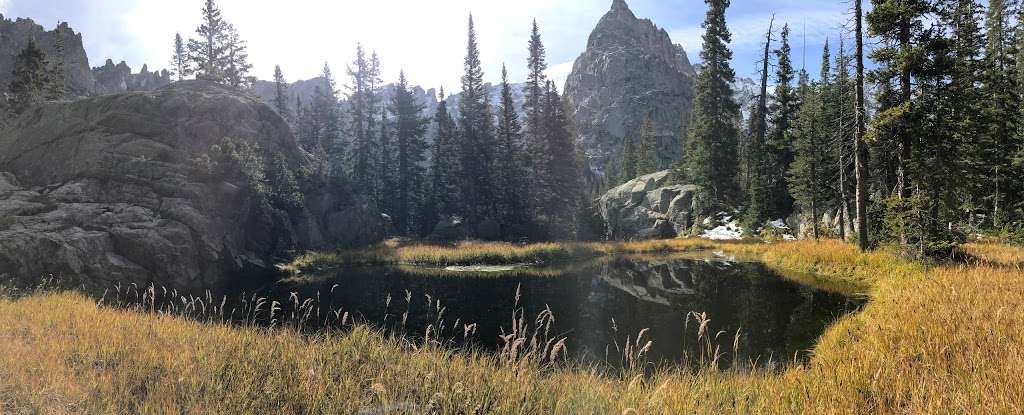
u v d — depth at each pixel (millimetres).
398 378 6379
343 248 42688
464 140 55438
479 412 5332
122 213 26500
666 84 143375
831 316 15125
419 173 62844
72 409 5039
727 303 18438
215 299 22406
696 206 49188
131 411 5215
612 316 17281
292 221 40562
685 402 5562
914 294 12547
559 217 54312
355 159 62625
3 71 75938
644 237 52094
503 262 36562
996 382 5172
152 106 37812
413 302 21078
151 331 9070
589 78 149000
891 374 5898
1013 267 16344
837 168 35188
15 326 9062
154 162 31594
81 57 91438
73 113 36906
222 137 38906
